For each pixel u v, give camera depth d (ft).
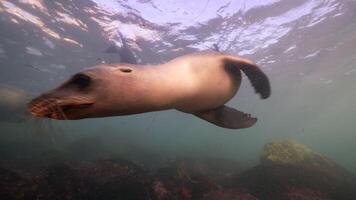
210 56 11.69
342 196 35.78
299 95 119.75
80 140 84.53
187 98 9.96
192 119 177.06
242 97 112.57
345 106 151.74
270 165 42.11
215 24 48.60
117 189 30.30
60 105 6.10
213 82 11.01
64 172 31.04
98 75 6.96
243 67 13.03
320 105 150.51
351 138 560.20
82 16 47.37
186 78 9.84
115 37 53.78
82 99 6.40
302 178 38.81
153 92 8.24
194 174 39.68
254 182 38.70
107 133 119.55
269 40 57.31
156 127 249.34
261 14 46.11
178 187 34.30
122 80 7.38
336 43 62.08
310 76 89.51
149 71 8.52
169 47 58.44
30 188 27.37
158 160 78.89
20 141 79.82
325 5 45.24
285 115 185.88
